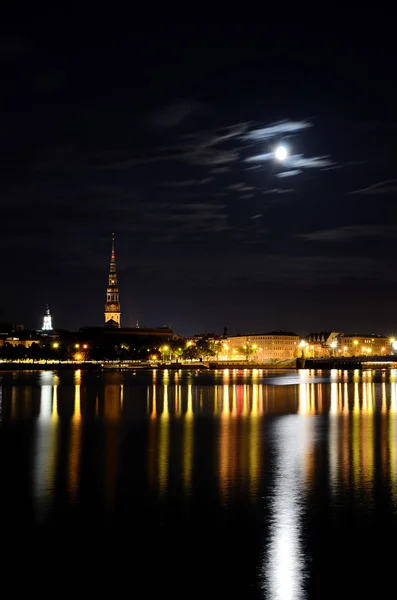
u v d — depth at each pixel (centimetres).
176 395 16775
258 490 5831
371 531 4781
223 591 3931
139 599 3850
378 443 8369
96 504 5425
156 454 7619
